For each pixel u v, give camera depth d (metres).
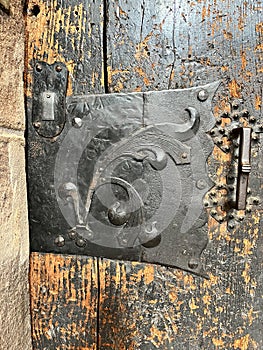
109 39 0.58
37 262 0.62
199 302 0.60
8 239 0.53
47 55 0.59
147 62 0.58
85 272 0.61
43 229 0.61
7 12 0.53
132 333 0.62
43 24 0.59
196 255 0.59
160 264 0.60
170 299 0.60
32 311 0.63
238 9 0.57
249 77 0.57
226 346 0.60
